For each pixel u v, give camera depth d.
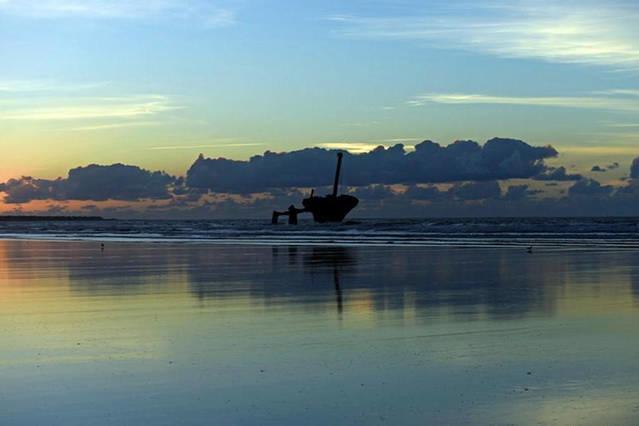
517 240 60.97
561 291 21.45
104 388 10.59
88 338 14.44
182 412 9.48
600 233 76.94
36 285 24.97
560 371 11.36
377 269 30.17
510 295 20.56
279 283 24.59
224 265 33.44
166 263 35.19
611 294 20.59
